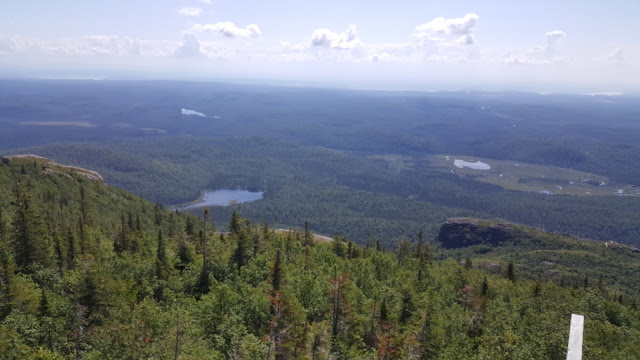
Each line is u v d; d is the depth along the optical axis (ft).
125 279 217.97
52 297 180.75
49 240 279.90
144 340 133.39
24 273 221.25
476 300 248.73
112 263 237.25
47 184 552.82
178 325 134.10
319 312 208.54
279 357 152.25
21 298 165.17
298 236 460.55
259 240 335.06
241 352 144.05
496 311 218.38
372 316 201.98
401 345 168.25
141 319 146.72
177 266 281.13
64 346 147.84
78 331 148.66
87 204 435.94
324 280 241.76
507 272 409.90
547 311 223.30
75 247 268.41
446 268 433.89
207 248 274.36
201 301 198.90
